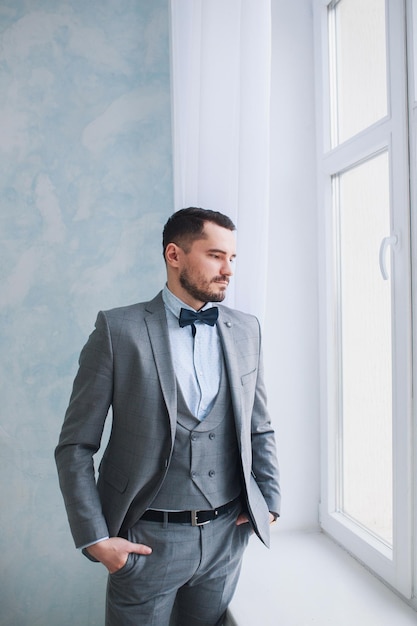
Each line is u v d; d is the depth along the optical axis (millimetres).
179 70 1604
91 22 1840
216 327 1317
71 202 1831
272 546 1760
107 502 1220
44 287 1819
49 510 1821
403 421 1364
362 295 1652
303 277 1868
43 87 1813
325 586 1484
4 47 1795
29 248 1811
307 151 1863
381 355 1556
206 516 1209
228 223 1257
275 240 1848
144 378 1184
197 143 1498
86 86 1837
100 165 1846
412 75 1319
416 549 1349
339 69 1762
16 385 1806
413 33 1312
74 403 1223
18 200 1806
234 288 1518
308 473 1882
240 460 1245
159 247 1879
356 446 1704
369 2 1570
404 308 1356
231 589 1356
